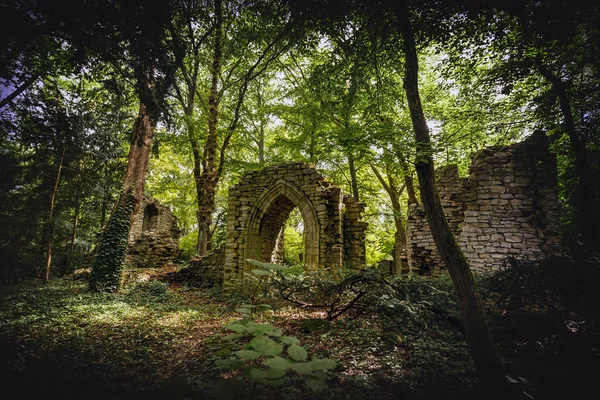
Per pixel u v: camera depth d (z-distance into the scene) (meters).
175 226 19.84
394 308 4.71
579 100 7.79
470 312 3.05
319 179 9.19
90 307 7.12
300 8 4.85
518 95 8.98
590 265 3.75
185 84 15.50
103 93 7.21
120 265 9.88
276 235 11.12
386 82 5.79
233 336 1.86
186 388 2.93
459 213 8.77
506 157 8.31
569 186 8.28
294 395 2.77
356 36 4.95
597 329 3.39
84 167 13.84
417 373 3.23
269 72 15.83
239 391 1.48
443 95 11.80
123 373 3.58
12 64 4.31
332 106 6.50
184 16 4.54
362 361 3.62
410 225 10.02
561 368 3.14
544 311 4.04
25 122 7.55
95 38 3.65
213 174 13.03
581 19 4.83
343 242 10.07
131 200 10.52
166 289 10.05
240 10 6.80
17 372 3.29
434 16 4.40
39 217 12.25
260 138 18.44
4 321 5.80
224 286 9.67
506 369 3.23
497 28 4.88
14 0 3.09
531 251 7.54
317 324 5.07
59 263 15.27
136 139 8.59
